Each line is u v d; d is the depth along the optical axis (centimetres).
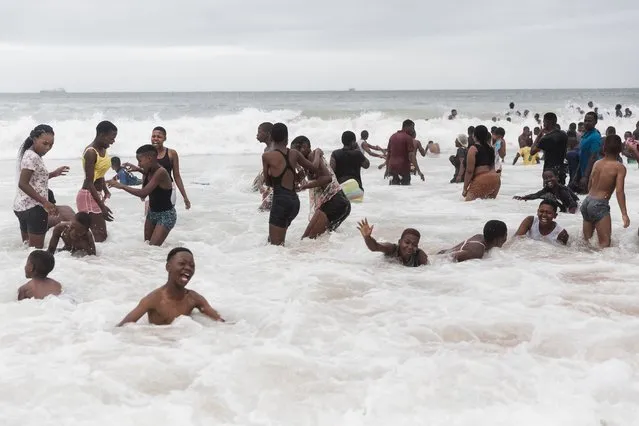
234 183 1672
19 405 423
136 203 1338
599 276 760
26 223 882
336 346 532
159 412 414
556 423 399
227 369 479
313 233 985
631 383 459
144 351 513
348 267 797
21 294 661
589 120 1383
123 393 441
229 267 805
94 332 561
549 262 829
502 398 436
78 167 2091
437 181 1791
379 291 693
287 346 526
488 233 870
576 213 1196
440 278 750
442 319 600
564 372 477
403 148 1673
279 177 920
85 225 843
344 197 990
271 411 420
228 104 7194
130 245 927
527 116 3988
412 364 487
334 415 415
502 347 533
